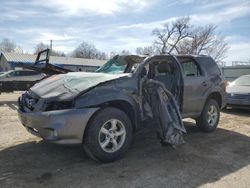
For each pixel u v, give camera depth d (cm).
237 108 1106
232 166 480
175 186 399
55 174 432
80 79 500
